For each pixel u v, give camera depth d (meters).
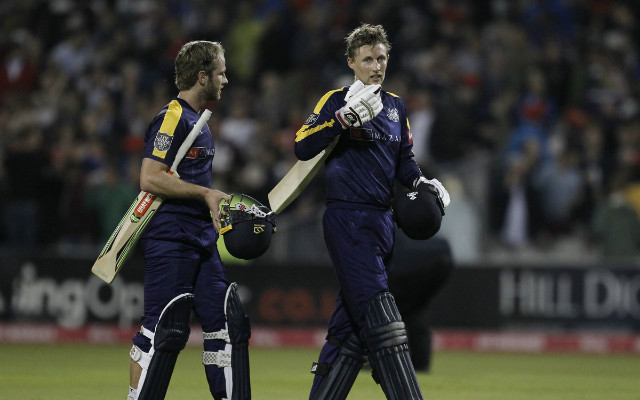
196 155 21.25
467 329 50.75
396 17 62.62
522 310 50.47
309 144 20.08
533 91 57.56
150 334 20.67
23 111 62.69
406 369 19.22
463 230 51.34
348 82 59.16
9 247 54.78
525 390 31.27
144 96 64.38
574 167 53.16
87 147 59.59
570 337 50.06
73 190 54.66
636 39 64.75
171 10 70.31
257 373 36.22
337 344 20.64
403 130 21.39
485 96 58.97
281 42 64.94
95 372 35.41
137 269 52.06
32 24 72.00
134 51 67.81
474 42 62.53
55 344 50.41
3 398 27.19
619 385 33.41
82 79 67.38
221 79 21.70
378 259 20.06
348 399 27.61
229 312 21.23
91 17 71.38
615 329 49.81
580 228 53.03
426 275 29.31
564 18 65.25
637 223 50.81
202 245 21.19
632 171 52.69
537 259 52.44
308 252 52.94
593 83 59.81
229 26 67.56
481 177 52.38
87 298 52.38
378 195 20.33
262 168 55.22
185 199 20.98
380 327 19.33
